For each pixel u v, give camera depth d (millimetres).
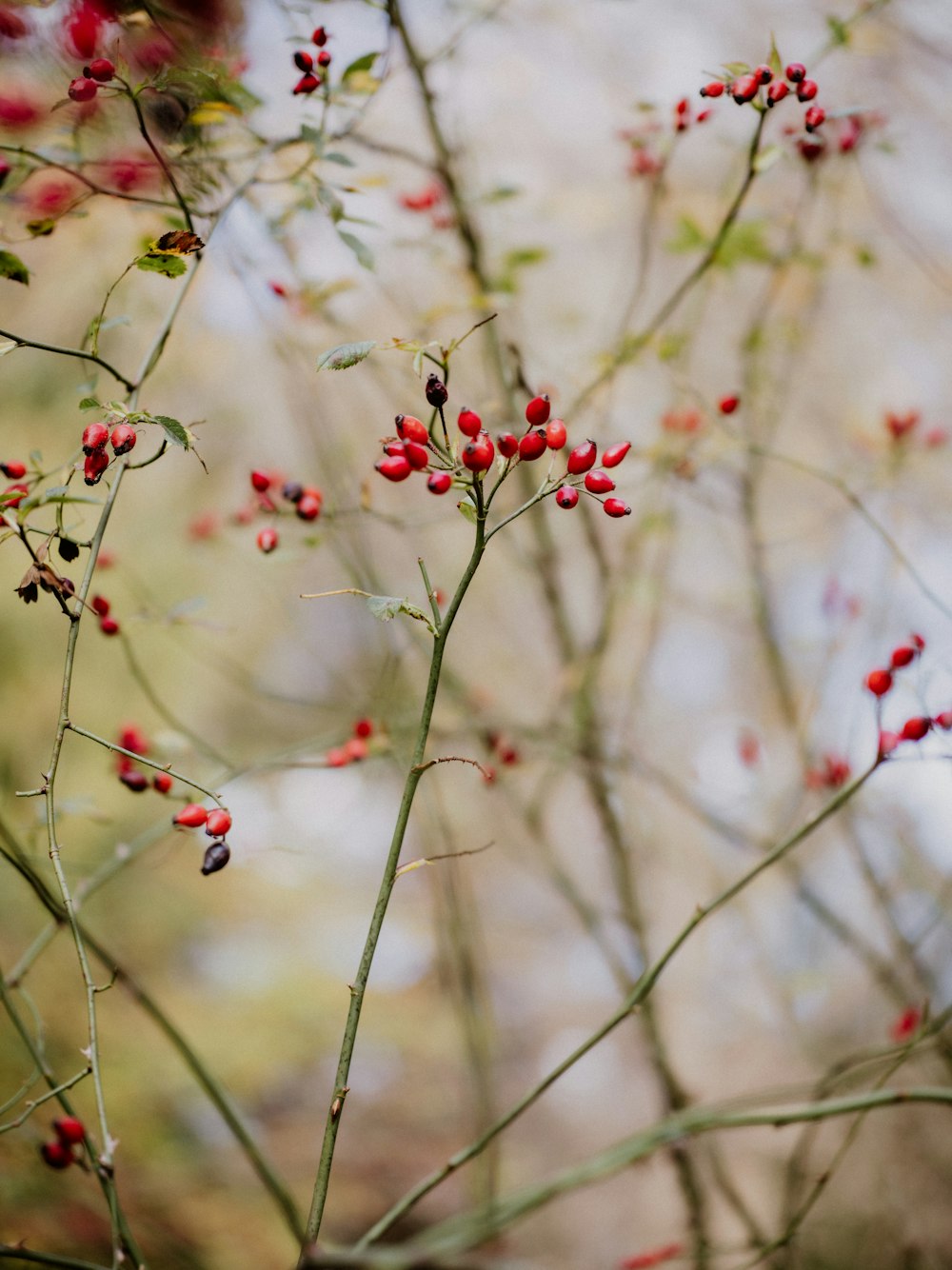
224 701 3705
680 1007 2645
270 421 2586
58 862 1294
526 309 2031
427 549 2531
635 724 2270
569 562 2309
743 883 1401
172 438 1283
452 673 1869
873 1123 2246
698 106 1707
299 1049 3518
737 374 1978
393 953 4320
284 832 1932
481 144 2107
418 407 1726
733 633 2607
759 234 1645
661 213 1905
